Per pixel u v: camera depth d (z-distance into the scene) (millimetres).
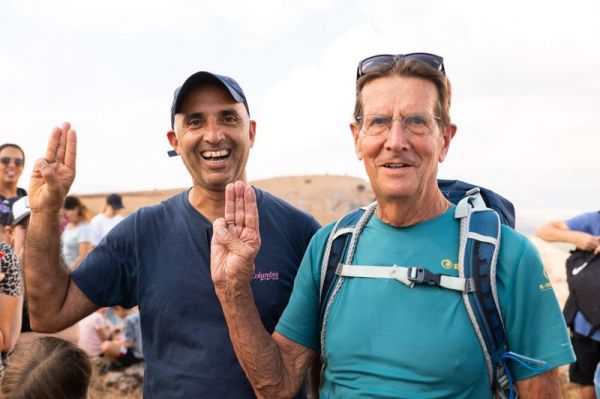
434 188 1326
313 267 1383
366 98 1311
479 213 1310
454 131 1383
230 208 1312
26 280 1487
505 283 1245
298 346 1381
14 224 2529
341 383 1292
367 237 1339
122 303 1610
